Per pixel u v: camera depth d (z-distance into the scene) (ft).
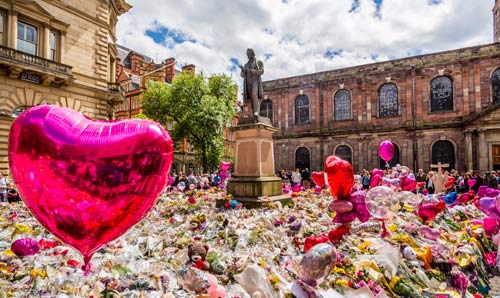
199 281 9.30
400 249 14.89
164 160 8.35
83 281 10.57
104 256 13.24
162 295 9.59
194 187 46.16
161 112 103.04
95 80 70.13
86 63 68.33
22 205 32.55
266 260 13.09
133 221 8.87
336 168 16.56
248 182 28.19
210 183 56.80
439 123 91.25
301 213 24.48
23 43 58.65
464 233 20.70
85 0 68.64
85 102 67.77
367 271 11.92
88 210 8.02
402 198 23.22
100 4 71.82
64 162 7.50
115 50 82.53
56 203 7.93
